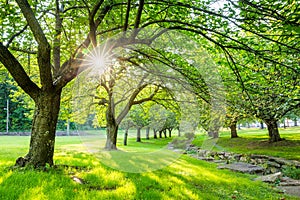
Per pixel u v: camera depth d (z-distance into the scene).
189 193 3.71
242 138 16.84
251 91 4.12
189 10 4.48
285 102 5.33
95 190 3.47
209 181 4.95
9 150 8.75
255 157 9.92
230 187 4.68
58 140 18.08
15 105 35.03
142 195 3.36
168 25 4.87
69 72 4.78
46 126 4.64
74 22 4.39
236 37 4.60
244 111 4.77
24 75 4.52
